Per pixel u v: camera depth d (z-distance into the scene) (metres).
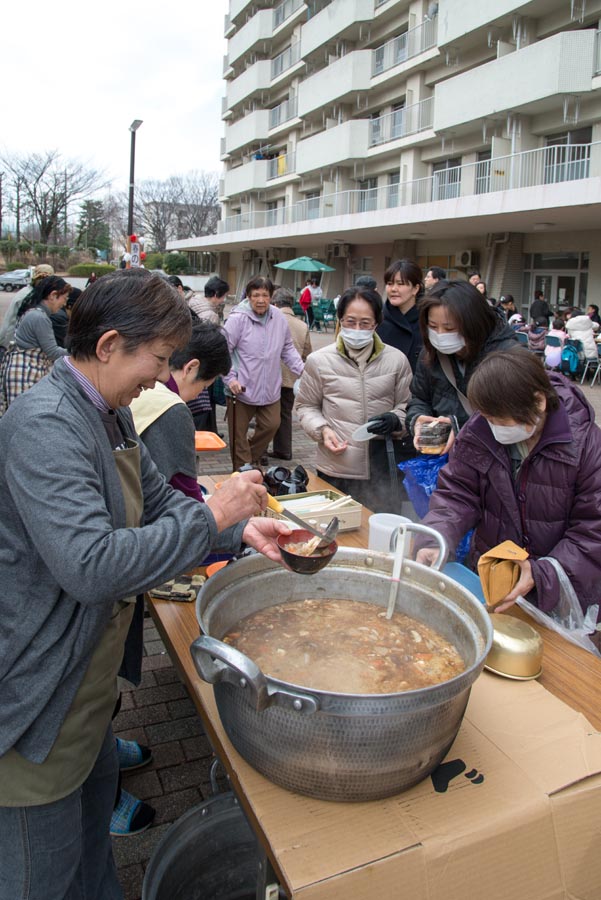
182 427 1.87
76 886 1.45
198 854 1.47
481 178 17.22
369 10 22.31
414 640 1.30
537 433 1.75
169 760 2.25
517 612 1.75
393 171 22.67
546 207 13.55
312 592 1.46
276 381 5.09
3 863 1.17
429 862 0.96
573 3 15.23
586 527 1.72
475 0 16.88
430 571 1.36
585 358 11.37
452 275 20.34
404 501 3.11
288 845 0.95
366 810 1.02
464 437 1.90
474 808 1.04
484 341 2.49
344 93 23.17
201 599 1.19
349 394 3.16
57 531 1.00
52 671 1.10
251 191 33.06
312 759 0.98
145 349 1.11
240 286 36.44
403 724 0.94
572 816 1.08
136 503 1.27
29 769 1.12
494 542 1.95
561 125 15.90
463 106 17.30
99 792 1.46
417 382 2.84
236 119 37.28
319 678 1.16
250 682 0.92
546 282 17.30
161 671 2.75
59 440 1.04
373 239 23.05
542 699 1.34
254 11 33.94
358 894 0.92
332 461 3.24
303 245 28.56
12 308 5.92
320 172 26.09
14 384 4.78
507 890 1.02
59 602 1.09
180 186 54.75
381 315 3.10
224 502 1.16
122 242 57.88
